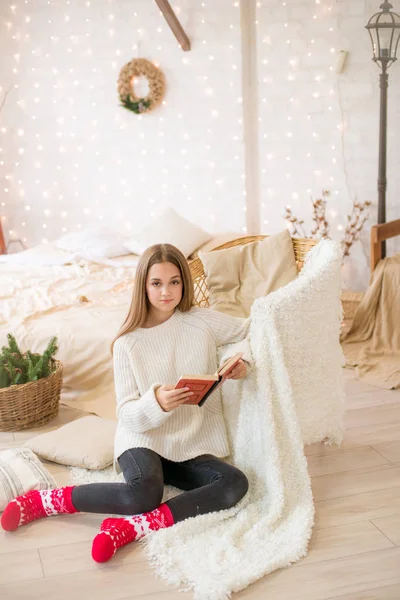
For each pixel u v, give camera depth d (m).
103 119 4.54
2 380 2.65
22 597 1.69
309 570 1.76
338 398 2.37
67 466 2.36
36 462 2.27
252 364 1.99
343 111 4.14
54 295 3.34
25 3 4.45
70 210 4.71
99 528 1.98
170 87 4.39
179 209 4.56
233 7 4.18
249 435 2.08
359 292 3.99
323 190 4.28
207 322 2.10
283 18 4.12
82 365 2.89
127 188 4.61
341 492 2.14
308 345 2.14
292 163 4.30
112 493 1.92
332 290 2.21
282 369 1.98
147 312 2.07
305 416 2.22
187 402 1.91
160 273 1.99
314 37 4.10
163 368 2.03
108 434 2.43
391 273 3.49
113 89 4.47
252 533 1.87
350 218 4.25
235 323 2.13
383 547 1.85
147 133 4.49
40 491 2.04
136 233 4.39
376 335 3.49
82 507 1.97
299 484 2.02
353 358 3.37
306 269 2.52
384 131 3.80
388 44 3.65
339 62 4.02
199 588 1.67
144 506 1.89
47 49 4.49
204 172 4.46
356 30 4.03
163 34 4.32
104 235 4.14
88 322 2.97
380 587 1.68
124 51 4.40
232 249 2.70
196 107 4.38
